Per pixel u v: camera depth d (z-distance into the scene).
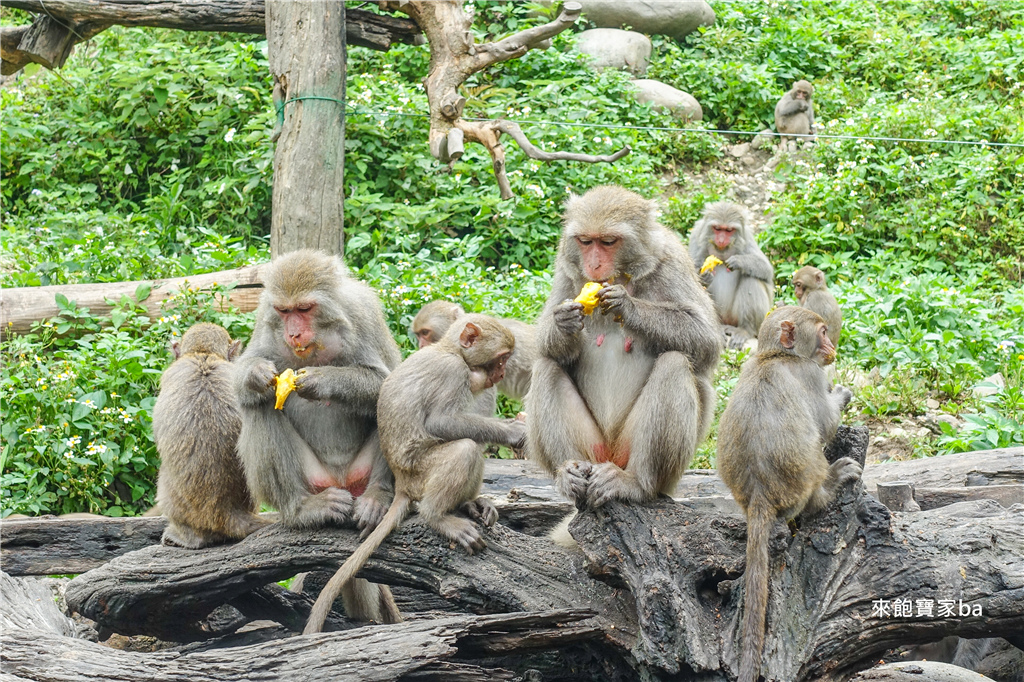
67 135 16.25
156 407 6.35
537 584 5.57
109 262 12.19
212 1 12.08
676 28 21.11
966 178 15.51
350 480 6.24
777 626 5.02
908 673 5.66
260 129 15.47
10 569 6.57
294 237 10.71
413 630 5.16
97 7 12.00
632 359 5.97
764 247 15.30
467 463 5.71
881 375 11.20
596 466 5.56
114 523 6.73
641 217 5.92
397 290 11.21
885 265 14.52
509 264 14.40
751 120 19.00
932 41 21.27
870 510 5.32
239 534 6.20
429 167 15.17
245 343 10.20
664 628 4.98
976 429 9.55
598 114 17.58
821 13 22.59
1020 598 5.26
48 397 8.93
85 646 5.18
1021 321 12.42
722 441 5.41
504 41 11.77
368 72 18.34
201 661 5.07
